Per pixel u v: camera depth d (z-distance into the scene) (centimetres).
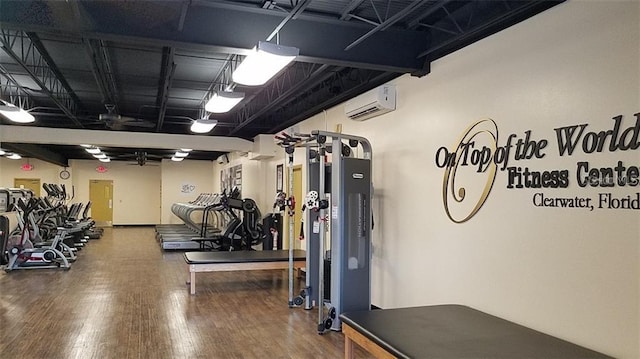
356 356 415
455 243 430
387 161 552
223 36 388
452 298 433
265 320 530
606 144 293
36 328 489
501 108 379
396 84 538
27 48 557
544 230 336
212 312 562
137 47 548
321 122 763
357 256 507
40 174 1839
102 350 424
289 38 411
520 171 358
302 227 718
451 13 432
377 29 384
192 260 665
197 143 1120
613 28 290
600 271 295
